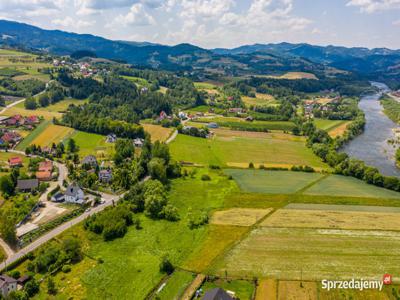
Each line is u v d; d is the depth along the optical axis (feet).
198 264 264.72
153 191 369.91
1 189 394.11
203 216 337.11
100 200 381.60
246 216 348.38
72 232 310.65
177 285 240.32
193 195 406.21
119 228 309.63
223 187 432.25
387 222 334.85
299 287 235.61
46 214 349.00
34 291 232.53
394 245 290.76
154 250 285.84
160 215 345.72
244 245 290.76
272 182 453.58
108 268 260.42
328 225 327.47
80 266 263.49
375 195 409.90
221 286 238.68
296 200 390.01
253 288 235.40
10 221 292.20
